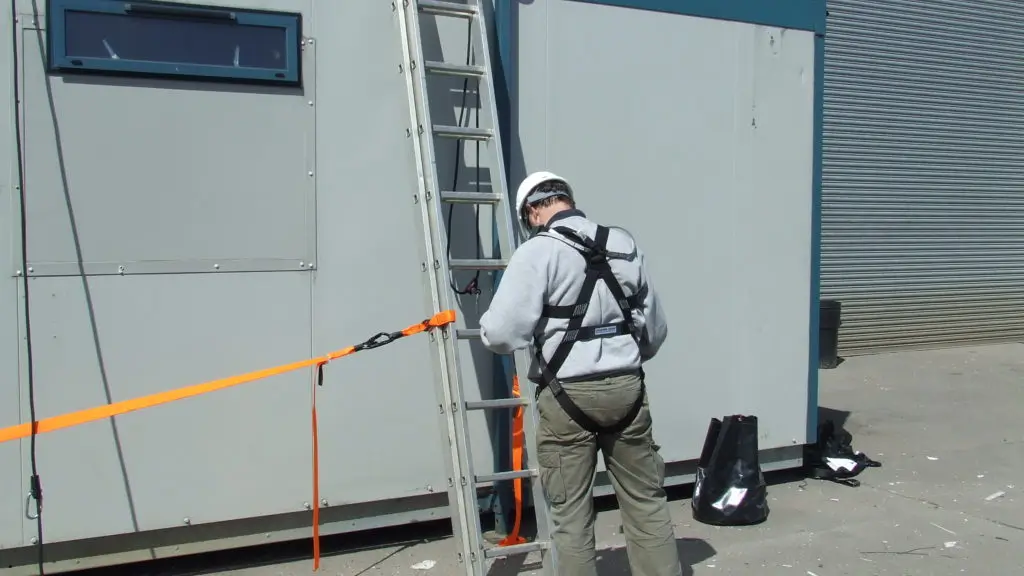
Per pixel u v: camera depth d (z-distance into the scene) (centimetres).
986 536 445
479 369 430
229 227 379
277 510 393
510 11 427
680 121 475
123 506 366
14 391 348
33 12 345
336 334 400
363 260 404
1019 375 875
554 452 321
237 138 379
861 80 949
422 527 449
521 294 307
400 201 411
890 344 1000
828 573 397
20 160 345
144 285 366
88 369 358
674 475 492
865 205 966
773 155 504
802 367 520
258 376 370
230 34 374
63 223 353
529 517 448
